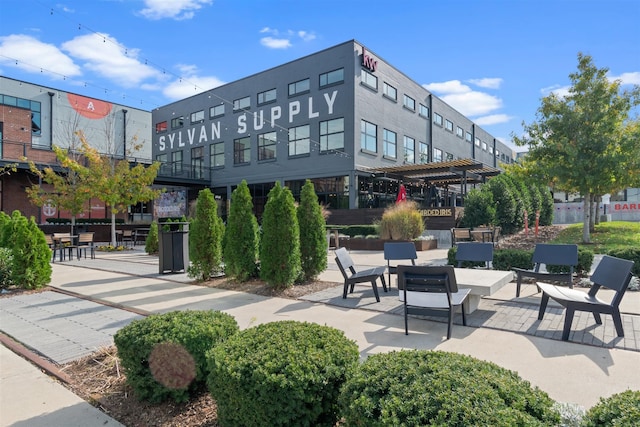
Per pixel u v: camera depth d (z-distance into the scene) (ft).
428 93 97.55
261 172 84.43
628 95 38.55
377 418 5.69
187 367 9.20
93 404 9.51
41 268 25.02
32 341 14.38
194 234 26.50
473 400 5.44
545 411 5.63
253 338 8.63
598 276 14.94
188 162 100.12
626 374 10.32
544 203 63.77
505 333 14.11
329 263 36.55
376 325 15.44
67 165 55.98
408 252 22.84
